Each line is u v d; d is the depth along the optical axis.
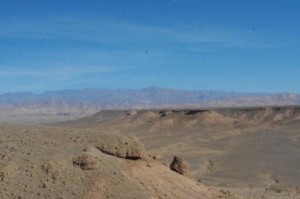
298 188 57.59
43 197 26.34
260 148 105.00
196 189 33.06
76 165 28.52
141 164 31.48
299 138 120.56
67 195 26.66
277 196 45.22
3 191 26.16
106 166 29.08
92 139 31.39
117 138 31.56
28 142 30.61
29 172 27.52
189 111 185.88
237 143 121.06
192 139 137.38
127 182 28.64
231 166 82.19
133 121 194.88
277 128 149.75
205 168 80.81
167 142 130.75
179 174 34.22
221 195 34.19
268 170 76.19
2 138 30.80
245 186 59.44
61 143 30.72
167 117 187.12
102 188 27.53
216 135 144.75
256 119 177.88
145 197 28.22
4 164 27.59
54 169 27.81
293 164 81.06
